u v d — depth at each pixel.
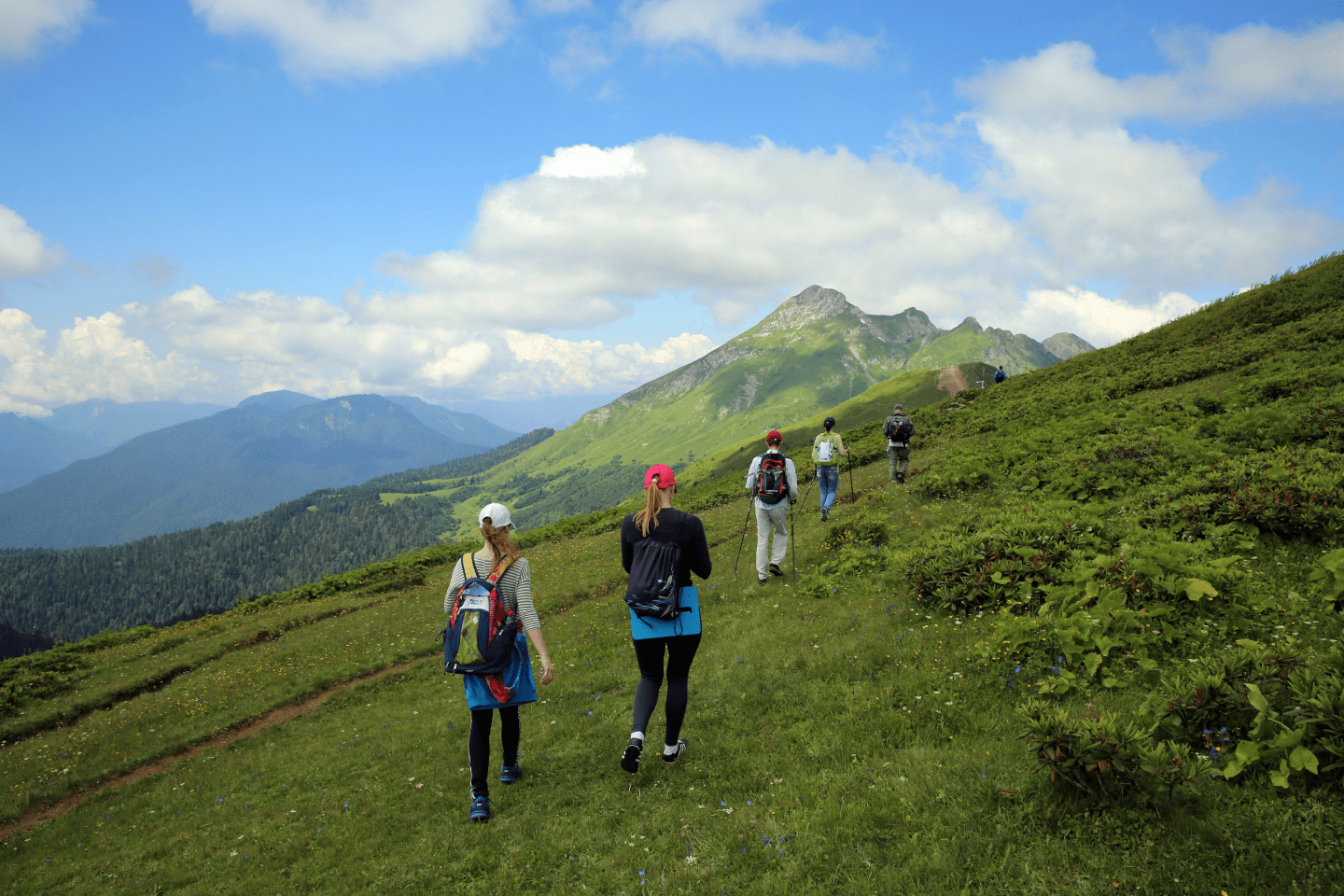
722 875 4.02
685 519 5.59
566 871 4.52
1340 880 2.91
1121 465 11.50
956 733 5.15
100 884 6.67
